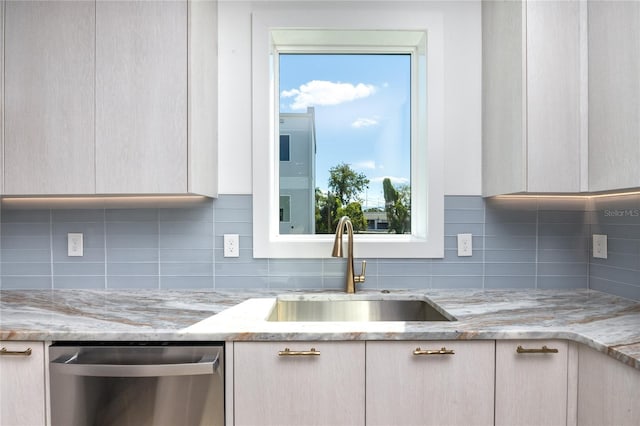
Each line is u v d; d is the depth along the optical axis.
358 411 1.15
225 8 1.77
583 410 1.11
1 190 1.49
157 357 1.14
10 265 1.77
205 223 1.78
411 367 1.15
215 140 1.75
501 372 1.15
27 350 1.15
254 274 1.78
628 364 0.92
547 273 1.77
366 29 1.76
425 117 1.80
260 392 1.15
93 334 1.14
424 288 1.78
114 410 1.14
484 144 1.75
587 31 1.42
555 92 1.43
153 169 1.49
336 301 1.67
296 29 1.77
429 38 1.76
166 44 1.48
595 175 1.38
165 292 1.71
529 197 1.78
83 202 1.77
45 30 1.49
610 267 1.63
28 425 1.15
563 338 1.14
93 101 1.49
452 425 1.15
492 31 1.66
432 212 1.77
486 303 1.49
